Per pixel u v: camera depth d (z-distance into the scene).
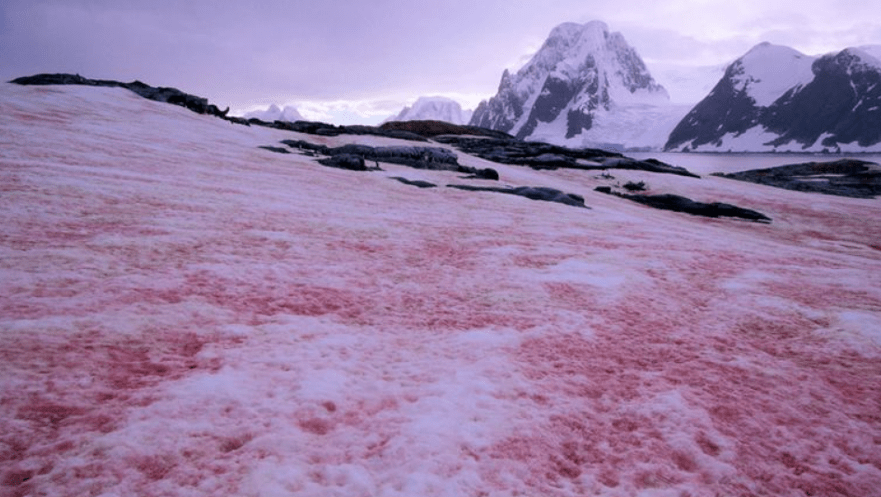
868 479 5.20
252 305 9.00
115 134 29.77
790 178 70.75
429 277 12.27
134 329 7.15
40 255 9.52
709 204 41.38
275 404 5.66
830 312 10.78
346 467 4.61
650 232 22.39
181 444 4.71
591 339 8.74
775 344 9.08
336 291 10.46
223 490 4.12
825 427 6.20
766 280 13.68
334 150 46.09
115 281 8.88
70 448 4.45
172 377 6.00
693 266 15.05
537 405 6.22
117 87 54.44
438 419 5.60
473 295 11.00
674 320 10.15
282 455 4.70
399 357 7.51
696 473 5.14
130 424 4.90
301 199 20.86
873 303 11.62
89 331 6.85
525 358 7.67
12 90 39.97
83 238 11.04
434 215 21.50
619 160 67.69
